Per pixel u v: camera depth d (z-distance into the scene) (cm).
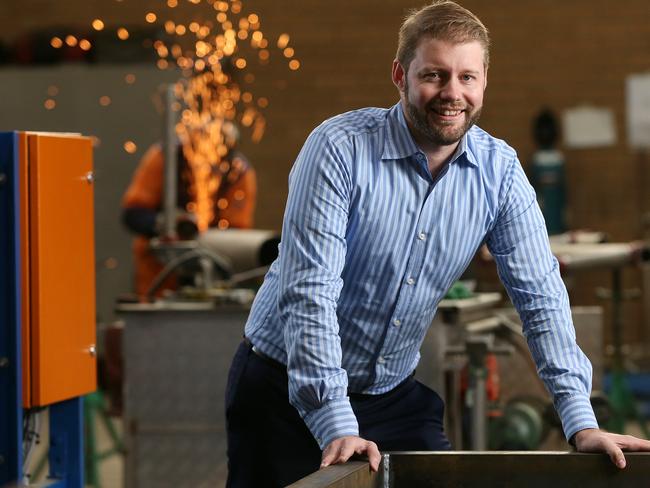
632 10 932
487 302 474
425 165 259
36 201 290
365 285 268
